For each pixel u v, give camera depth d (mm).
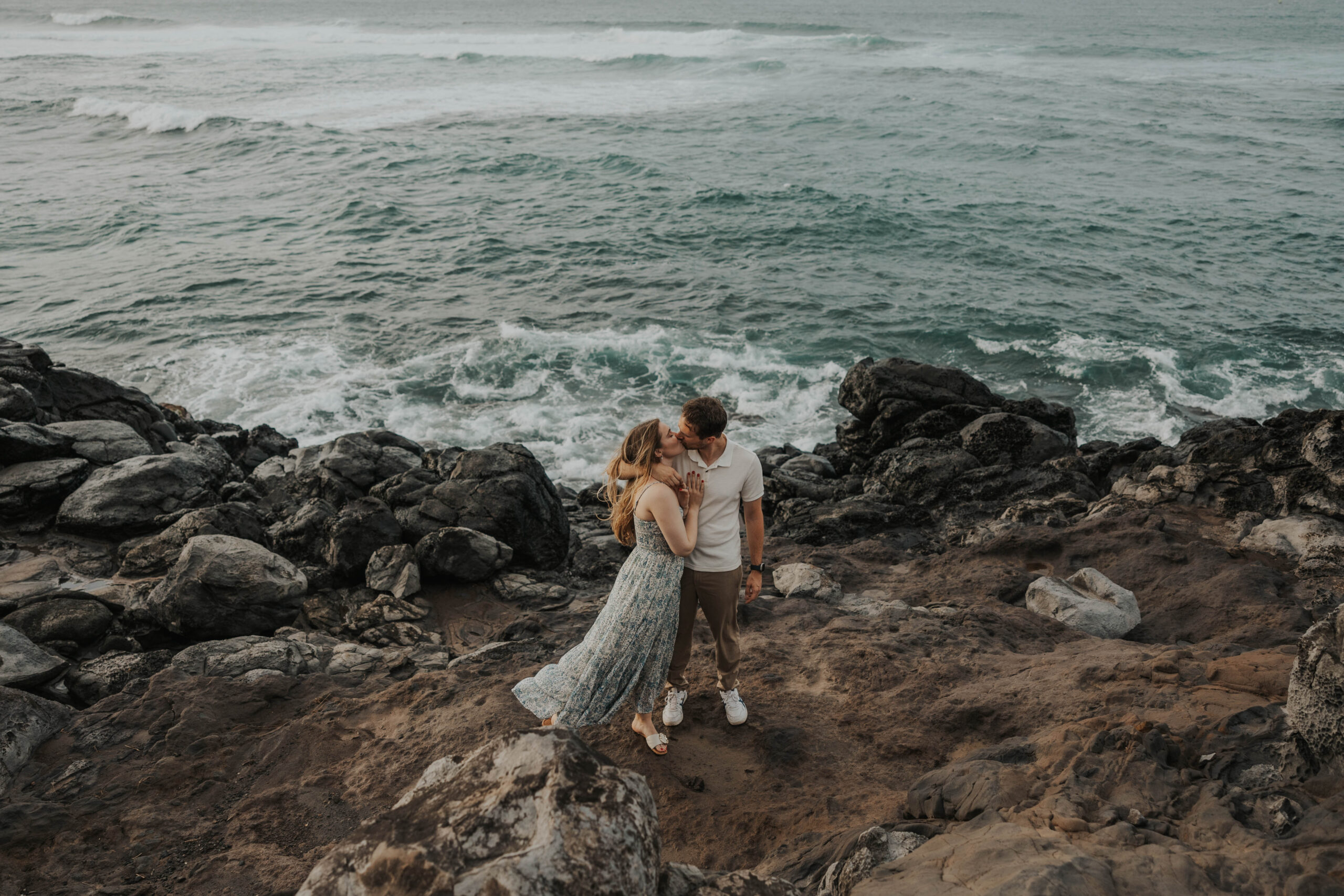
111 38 83438
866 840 2941
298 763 3988
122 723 4258
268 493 7898
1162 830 2709
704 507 3861
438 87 54719
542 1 135125
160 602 5305
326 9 119750
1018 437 9172
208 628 5305
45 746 4078
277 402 15148
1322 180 32688
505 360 17203
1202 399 16172
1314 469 7129
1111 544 6551
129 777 3877
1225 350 18141
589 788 2127
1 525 6801
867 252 25062
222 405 14938
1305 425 7914
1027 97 50688
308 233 25906
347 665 5043
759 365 17391
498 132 41219
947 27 92000
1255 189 31531
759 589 4152
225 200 29312
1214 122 43469
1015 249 25156
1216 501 7402
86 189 30062
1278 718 3295
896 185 32375
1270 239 25906
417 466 8336
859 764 3939
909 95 51438
